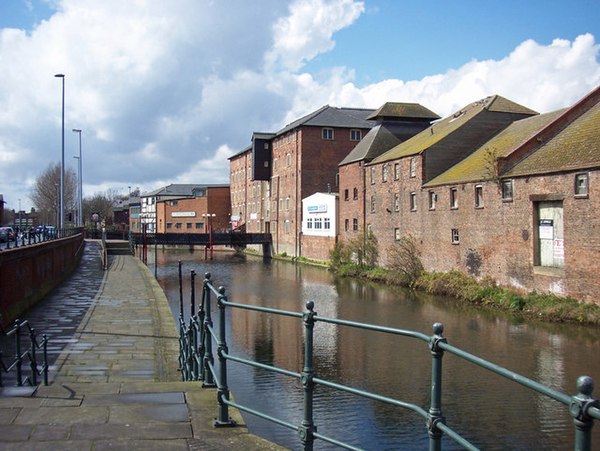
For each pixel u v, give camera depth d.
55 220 85.12
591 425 2.60
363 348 19.39
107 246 57.16
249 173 83.44
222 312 6.07
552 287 26.80
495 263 31.09
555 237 27.14
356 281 41.53
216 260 63.34
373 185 47.25
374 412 13.06
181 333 12.21
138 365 12.78
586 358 18.14
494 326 23.61
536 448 11.19
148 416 6.03
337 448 11.10
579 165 25.09
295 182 64.62
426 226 38.69
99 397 6.75
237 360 5.75
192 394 6.87
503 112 41.06
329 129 64.25
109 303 22.30
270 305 29.95
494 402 13.80
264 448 5.19
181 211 99.06
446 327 23.47
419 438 11.63
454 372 16.36
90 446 5.16
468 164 36.59
